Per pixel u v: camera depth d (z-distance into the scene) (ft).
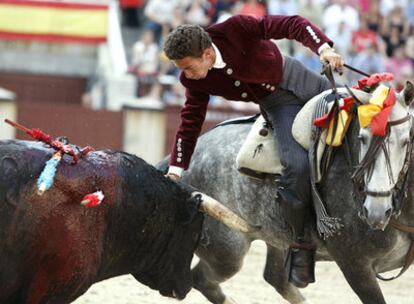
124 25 175.22
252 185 54.49
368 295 50.55
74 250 43.21
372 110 46.55
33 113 137.28
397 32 151.33
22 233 42.34
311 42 49.52
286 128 52.75
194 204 47.26
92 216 43.96
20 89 171.01
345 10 147.54
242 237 56.80
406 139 46.68
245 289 74.38
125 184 45.44
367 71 144.97
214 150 56.80
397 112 46.75
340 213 50.29
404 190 48.34
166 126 137.90
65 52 171.53
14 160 43.11
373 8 152.76
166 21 153.99
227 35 50.96
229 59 51.16
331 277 80.74
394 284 78.23
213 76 52.31
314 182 50.88
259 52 51.98
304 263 53.11
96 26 166.81
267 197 53.88
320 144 51.01
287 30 50.55
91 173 44.42
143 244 46.57
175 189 47.34
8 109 133.59
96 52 172.04
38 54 171.53
